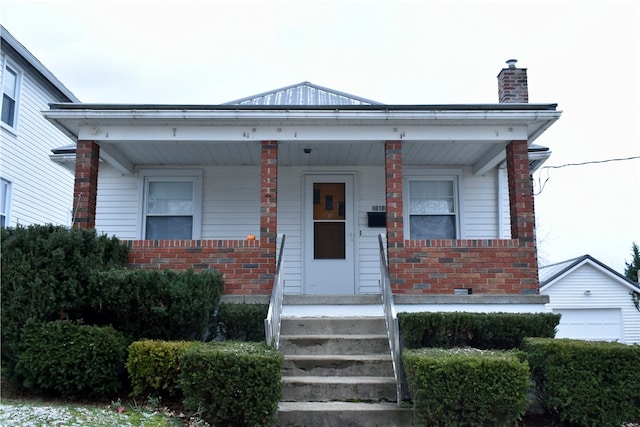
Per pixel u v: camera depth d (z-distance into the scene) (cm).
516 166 772
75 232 620
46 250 594
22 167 1268
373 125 776
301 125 774
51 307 586
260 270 747
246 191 984
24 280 582
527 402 504
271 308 599
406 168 985
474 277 744
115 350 581
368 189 991
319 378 610
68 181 1539
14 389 601
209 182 986
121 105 743
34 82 1329
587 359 549
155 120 759
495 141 789
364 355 659
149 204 980
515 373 502
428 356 527
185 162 969
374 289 961
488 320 638
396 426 543
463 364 503
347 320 709
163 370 560
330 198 990
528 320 643
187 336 636
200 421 497
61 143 1482
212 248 752
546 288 1780
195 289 628
